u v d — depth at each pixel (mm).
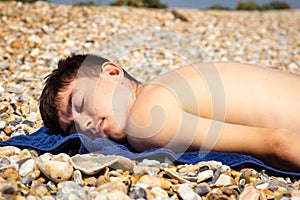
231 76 2496
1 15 7305
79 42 6238
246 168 2332
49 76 2615
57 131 2672
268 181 2234
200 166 2271
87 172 2131
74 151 2541
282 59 6594
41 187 2012
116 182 2016
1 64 4848
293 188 2178
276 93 2449
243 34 8656
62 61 2629
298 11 17094
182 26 8484
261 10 17281
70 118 2516
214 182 2188
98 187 1994
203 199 2053
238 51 6914
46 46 5891
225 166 2297
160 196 1995
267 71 2559
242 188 2154
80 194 1960
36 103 3564
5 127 2949
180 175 2221
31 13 7703
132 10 9617
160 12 9633
